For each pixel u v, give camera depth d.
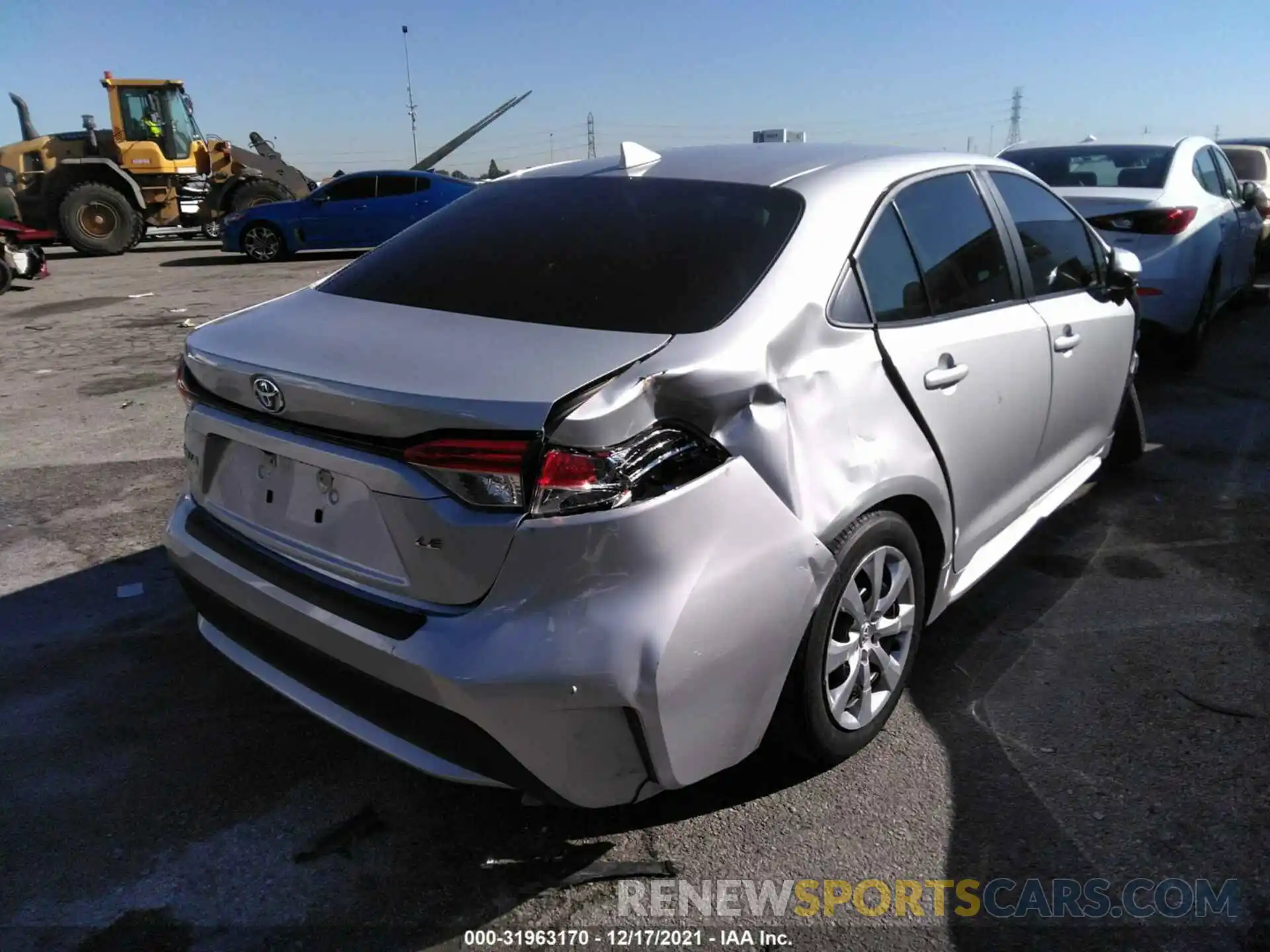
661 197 2.90
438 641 2.09
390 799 2.73
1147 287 6.37
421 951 2.24
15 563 4.25
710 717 2.23
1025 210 3.64
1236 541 4.27
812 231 2.64
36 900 2.38
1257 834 2.54
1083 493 4.85
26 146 19.50
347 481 2.25
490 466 2.01
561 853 2.53
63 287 14.48
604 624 2.05
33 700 3.21
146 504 4.95
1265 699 3.11
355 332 2.47
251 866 2.49
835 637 2.62
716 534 2.17
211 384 2.54
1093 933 2.26
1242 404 6.29
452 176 20.73
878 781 2.76
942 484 2.89
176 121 20.16
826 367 2.47
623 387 2.09
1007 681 3.24
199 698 3.23
